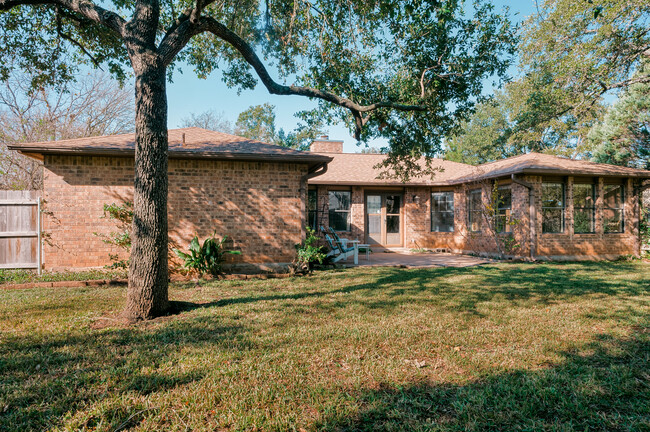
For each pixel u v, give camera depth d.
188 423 2.56
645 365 3.64
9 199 8.78
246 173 9.87
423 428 2.55
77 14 9.16
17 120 19.94
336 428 2.54
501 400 2.93
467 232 15.49
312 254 10.05
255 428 2.51
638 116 19.66
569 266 11.16
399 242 17.02
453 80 8.16
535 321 5.13
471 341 4.30
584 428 2.61
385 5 7.20
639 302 6.25
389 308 5.90
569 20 12.79
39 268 8.72
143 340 4.27
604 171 13.01
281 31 8.91
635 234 13.80
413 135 9.55
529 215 12.76
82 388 3.02
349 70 8.48
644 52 13.02
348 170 17.12
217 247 9.21
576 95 13.65
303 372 3.43
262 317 5.32
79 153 8.70
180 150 9.11
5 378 3.23
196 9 5.46
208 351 3.90
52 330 4.61
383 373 3.41
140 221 5.25
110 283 8.16
